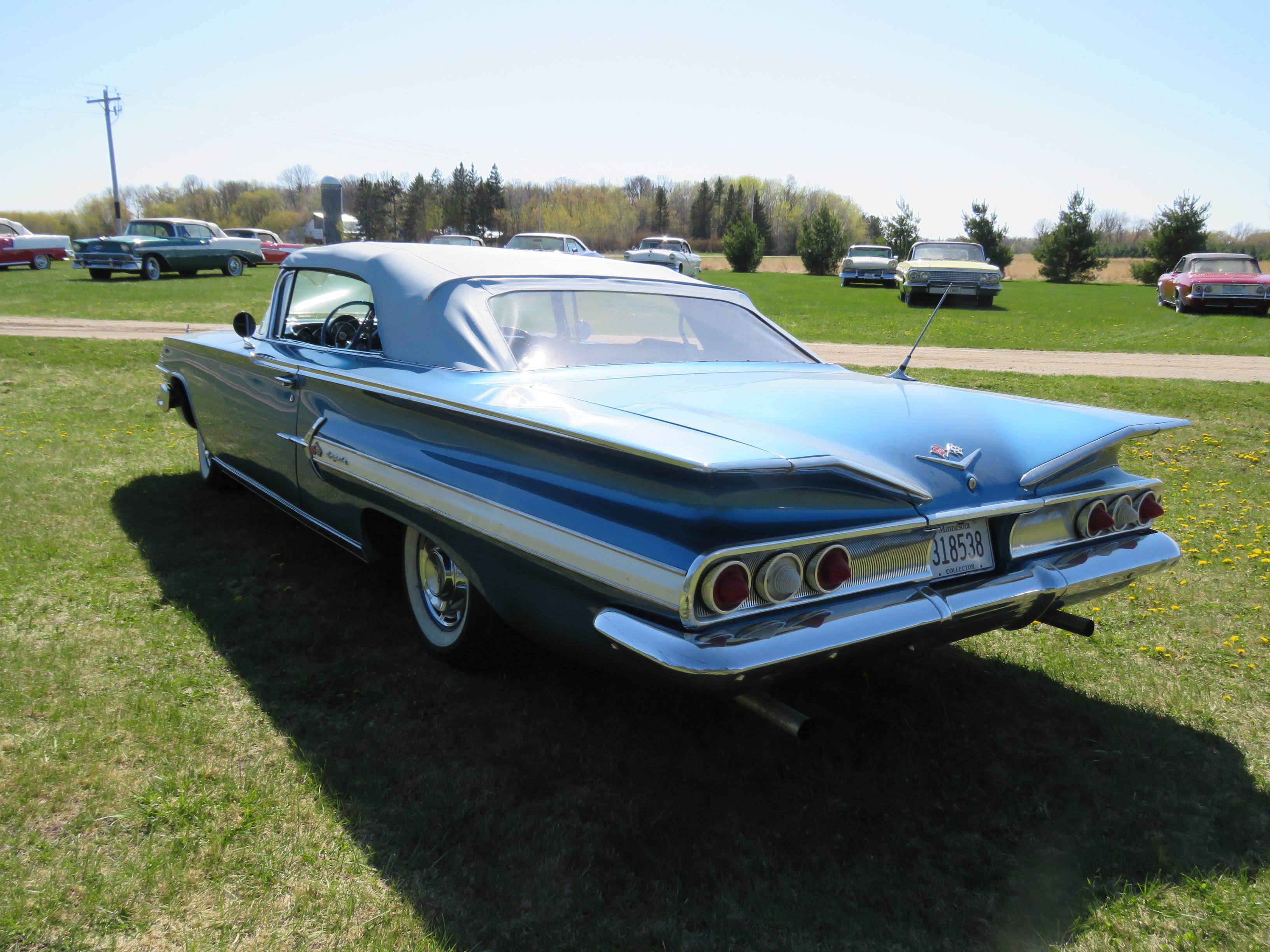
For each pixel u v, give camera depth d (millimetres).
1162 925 2020
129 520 4500
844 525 2094
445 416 2588
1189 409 8516
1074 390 9406
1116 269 54344
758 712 2117
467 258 3301
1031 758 2688
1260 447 7051
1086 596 2623
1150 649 3438
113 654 3061
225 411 4297
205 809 2270
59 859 2061
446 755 2576
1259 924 2025
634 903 2033
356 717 2758
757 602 1992
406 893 2023
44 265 27797
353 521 3217
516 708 2848
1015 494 2410
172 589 3654
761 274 38812
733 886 2105
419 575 3205
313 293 3766
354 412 3102
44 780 2340
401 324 3068
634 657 2018
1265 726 2889
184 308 16328
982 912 2057
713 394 2605
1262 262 46938
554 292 3158
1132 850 2277
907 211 42031
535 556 2244
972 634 2443
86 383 8477
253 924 1910
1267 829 2363
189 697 2812
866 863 2205
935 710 2953
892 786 2529
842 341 14531
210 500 4898
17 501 4684
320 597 3648
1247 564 4379
